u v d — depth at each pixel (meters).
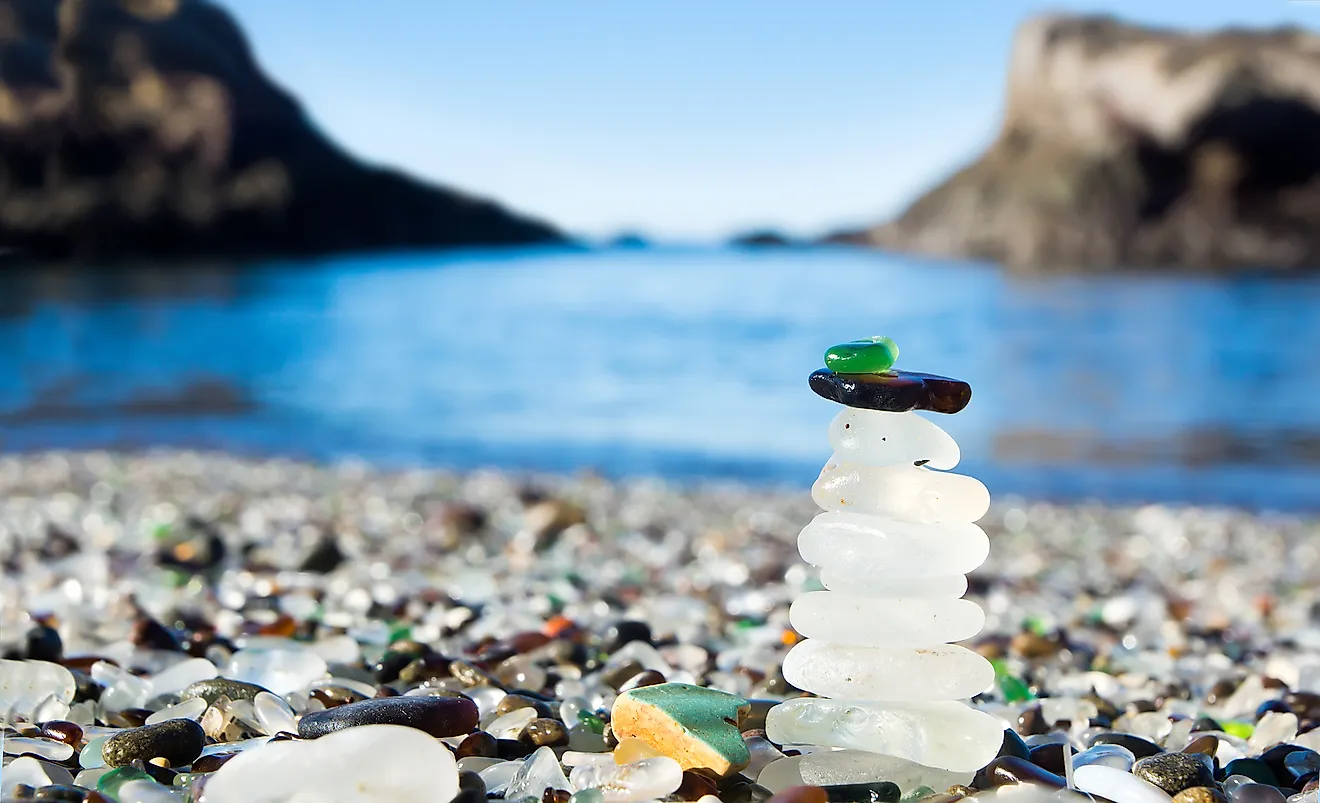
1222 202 6.54
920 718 0.28
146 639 0.41
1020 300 4.40
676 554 0.77
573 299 4.39
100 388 2.34
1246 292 4.75
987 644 0.46
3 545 0.68
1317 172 6.41
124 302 3.87
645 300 4.36
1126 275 6.05
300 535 0.76
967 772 0.28
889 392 0.28
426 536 0.82
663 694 0.30
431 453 1.72
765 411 2.20
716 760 0.28
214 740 0.31
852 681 0.28
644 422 2.07
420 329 3.51
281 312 3.84
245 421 2.02
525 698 0.33
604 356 3.03
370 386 2.52
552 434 1.93
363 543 0.78
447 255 7.21
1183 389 2.40
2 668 0.34
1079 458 1.67
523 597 0.54
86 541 0.73
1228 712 0.37
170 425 1.94
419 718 0.30
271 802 0.25
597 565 0.71
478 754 0.30
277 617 0.46
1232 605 0.65
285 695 0.34
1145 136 6.72
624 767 0.27
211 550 0.63
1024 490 1.43
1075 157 7.01
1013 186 7.16
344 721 0.29
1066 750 0.30
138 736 0.29
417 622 0.47
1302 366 2.71
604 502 1.16
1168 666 0.43
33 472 1.27
